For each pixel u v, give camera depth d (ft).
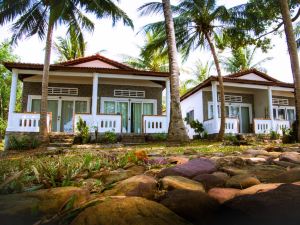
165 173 7.03
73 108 47.21
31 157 19.71
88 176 7.76
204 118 53.21
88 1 38.73
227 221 3.75
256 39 40.01
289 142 28.99
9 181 5.61
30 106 45.65
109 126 40.63
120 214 3.53
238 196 4.15
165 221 3.54
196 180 6.15
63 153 21.95
